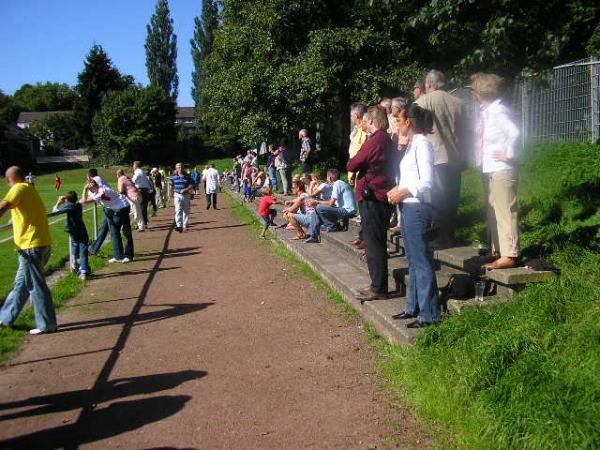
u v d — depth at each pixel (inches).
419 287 210.7
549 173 356.8
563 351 166.4
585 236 245.9
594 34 543.2
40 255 273.3
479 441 147.2
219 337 258.2
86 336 269.7
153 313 305.6
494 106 218.5
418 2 368.8
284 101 898.1
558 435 133.6
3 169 2728.8
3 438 171.0
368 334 241.3
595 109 406.6
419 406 173.5
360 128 319.9
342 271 326.0
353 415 175.9
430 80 263.1
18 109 4434.1
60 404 193.8
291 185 798.5
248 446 161.2
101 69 3235.7
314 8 888.3
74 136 3326.8
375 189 244.1
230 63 1106.1
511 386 154.5
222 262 449.1
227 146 2982.3
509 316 189.6
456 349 183.3
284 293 330.3
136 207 694.5
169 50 3373.5
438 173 257.8
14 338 265.0
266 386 200.8
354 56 817.5
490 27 302.2
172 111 2957.7
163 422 177.5
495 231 234.7
